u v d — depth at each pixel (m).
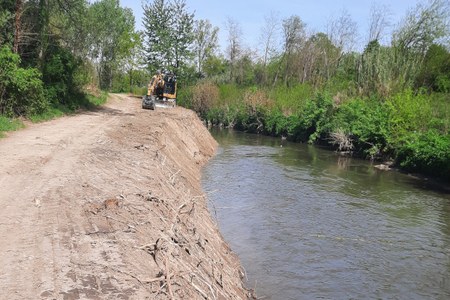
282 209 14.14
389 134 26.55
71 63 23.47
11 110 16.91
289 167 22.55
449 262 10.43
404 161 24.17
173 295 4.99
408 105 26.98
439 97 31.05
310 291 8.44
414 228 12.99
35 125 16.86
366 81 36.25
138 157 12.16
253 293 8.03
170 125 21.59
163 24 51.06
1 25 17.86
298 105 40.16
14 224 6.30
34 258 5.28
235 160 23.97
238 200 14.89
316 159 26.44
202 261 7.02
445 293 8.80
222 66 64.56
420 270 9.88
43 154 11.02
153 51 51.25
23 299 4.35
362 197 16.70
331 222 13.05
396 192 18.08
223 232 11.48
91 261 5.36
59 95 22.84
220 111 47.97
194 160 20.55
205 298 5.70
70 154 11.33
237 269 8.83
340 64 51.38
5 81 16.45
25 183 8.34
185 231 7.83
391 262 10.23
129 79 64.94
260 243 10.88
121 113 25.02
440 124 25.98
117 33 52.69
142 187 9.12
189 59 52.84
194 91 50.25
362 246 11.16
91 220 6.72
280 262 9.76
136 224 6.82
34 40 20.47
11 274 4.84
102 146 13.03
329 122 33.75
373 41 42.28
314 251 10.57
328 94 35.88
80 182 8.72
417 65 35.88
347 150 29.97
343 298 8.27
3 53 16.59
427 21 37.25
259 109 42.66
